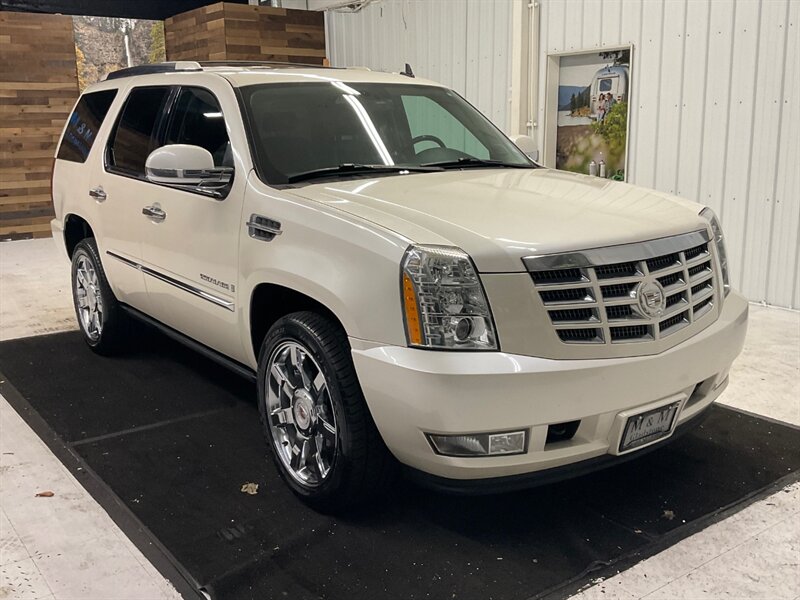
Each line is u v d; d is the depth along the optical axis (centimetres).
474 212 271
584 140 712
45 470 327
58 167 498
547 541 271
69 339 517
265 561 259
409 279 242
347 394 263
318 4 997
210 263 332
